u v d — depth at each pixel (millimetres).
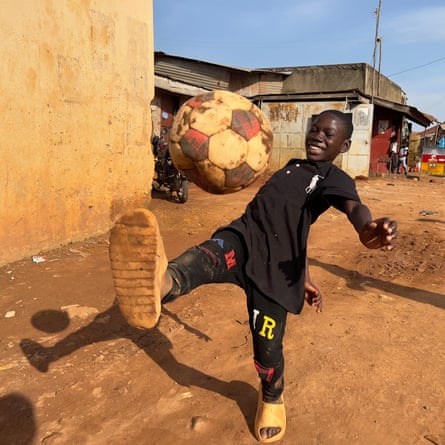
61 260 5516
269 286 2146
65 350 3355
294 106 19312
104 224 6938
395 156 24141
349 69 21359
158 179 10180
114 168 7027
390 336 3650
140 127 7586
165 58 20359
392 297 4574
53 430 2488
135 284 1643
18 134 5309
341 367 3143
